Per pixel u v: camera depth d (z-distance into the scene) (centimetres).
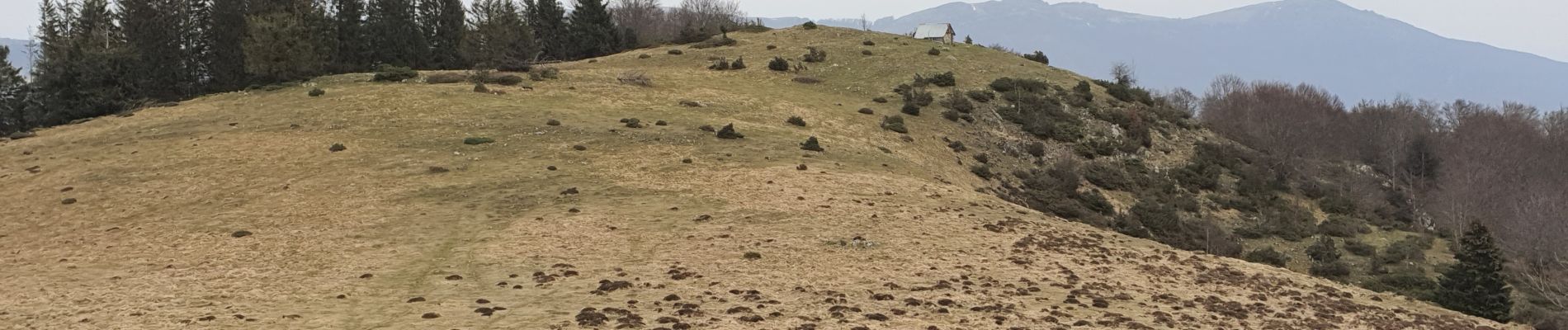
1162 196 7269
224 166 5531
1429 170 9888
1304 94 13262
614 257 3516
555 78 9019
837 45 11925
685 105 8019
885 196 4925
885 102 8938
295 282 3131
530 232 3953
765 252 3606
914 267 3444
